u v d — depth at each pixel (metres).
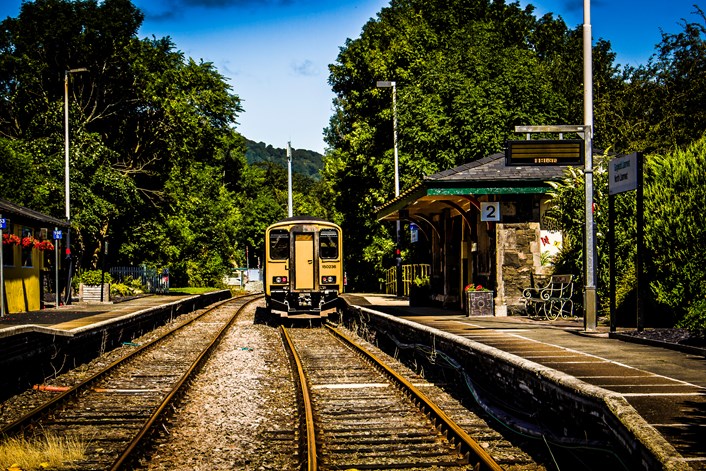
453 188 17.27
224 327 22.30
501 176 17.39
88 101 39.03
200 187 53.25
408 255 36.44
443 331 12.47
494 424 8.57
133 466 7.03
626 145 31.91
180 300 30.44
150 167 42.88
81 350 15.16
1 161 31.98
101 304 30.27
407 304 25.83
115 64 38.88
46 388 11.61
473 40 30.31
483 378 9.86
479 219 19.14
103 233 41.41
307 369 13.59
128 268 44.66
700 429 5.56
